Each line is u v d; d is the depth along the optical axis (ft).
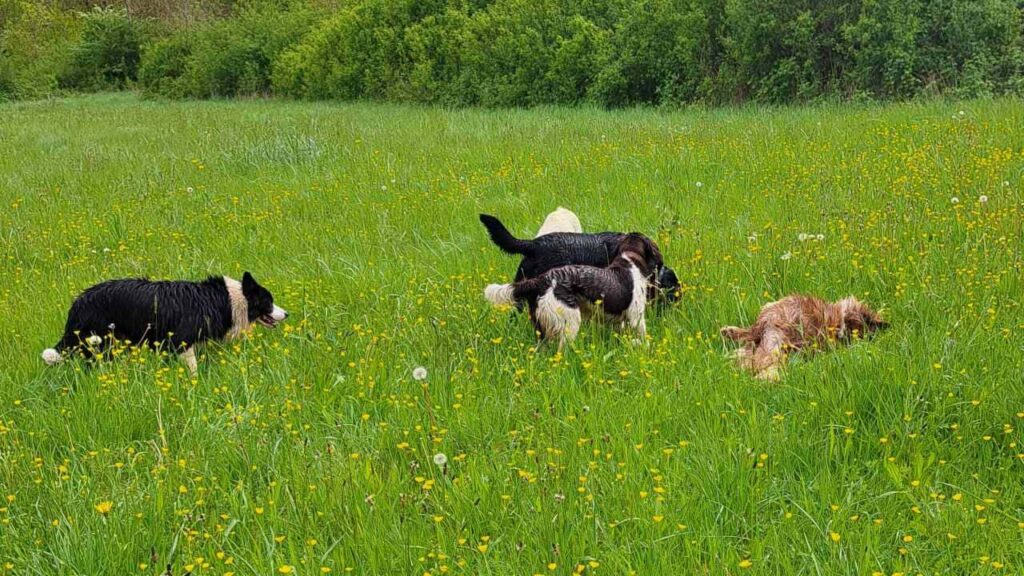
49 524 14.94
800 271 23.90
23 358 22.53
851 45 65.36
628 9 81.41
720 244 27.55
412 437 17.28
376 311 24.16
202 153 55.01
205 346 22.86
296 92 113.39
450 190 39.09
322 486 15.55
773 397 17.88
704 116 61.52
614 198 35.35
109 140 69.26
